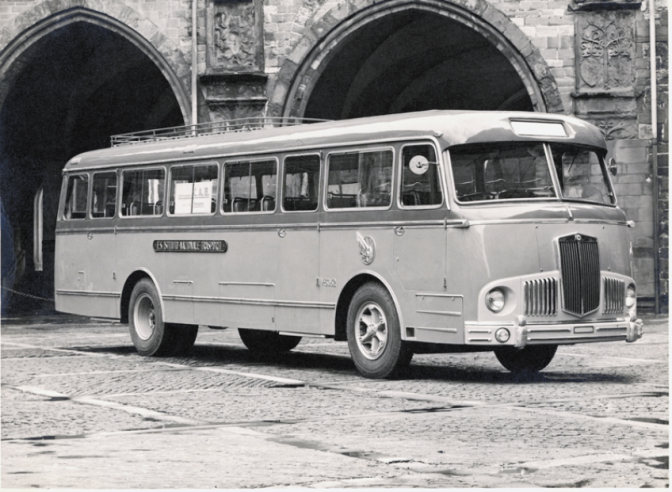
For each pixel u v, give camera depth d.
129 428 10.66
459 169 14.26
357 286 15.61
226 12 30.83
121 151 20.17
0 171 38.97
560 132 14.72
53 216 39.16
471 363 17.55
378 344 15.05
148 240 19.17
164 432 10.40
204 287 17.98
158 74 38.56
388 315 14.82
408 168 14.73
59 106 37.72
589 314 14.27
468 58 37.94
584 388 13.75
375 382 14.60
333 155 15.81
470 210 14.02
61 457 9.09
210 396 13.14
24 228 40.84
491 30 30.00
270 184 16.84
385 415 11.42
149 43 31.41
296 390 13.70
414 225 14.54
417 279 14.48
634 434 10.14
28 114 37.12
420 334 14.45
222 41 30.84
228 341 22.75
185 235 18.36
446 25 34.31
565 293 14.06
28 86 35.66
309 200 16.12
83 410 11.93
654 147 29.55
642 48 29.70
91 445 9.67
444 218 14.18
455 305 14.02
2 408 12.09
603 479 8.13
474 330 13.83
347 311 15.73
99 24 31.75
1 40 31.97
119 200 19.92
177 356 19.03
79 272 20.84
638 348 20.05
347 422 10.96
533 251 13.91
